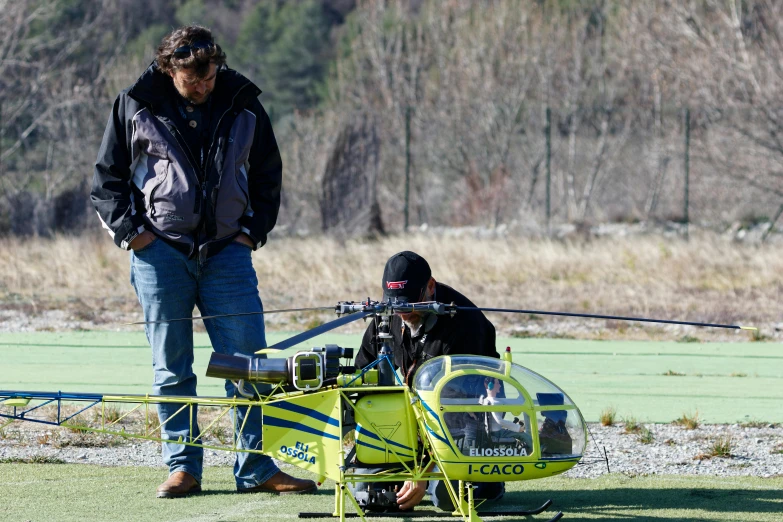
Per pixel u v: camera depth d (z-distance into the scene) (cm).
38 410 3416
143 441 3061
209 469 2748
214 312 2480
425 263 2220
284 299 6569
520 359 4744
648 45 14275
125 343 5091
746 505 2397
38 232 10550
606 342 5306
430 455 2103
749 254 8575
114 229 2392
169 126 2364
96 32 16000
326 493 2498
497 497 2408
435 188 14400
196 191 2394
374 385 2139
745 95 11706
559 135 14575
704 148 11831
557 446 2108
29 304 6300
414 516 2242
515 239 9206
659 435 3206
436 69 17075
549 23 16400
